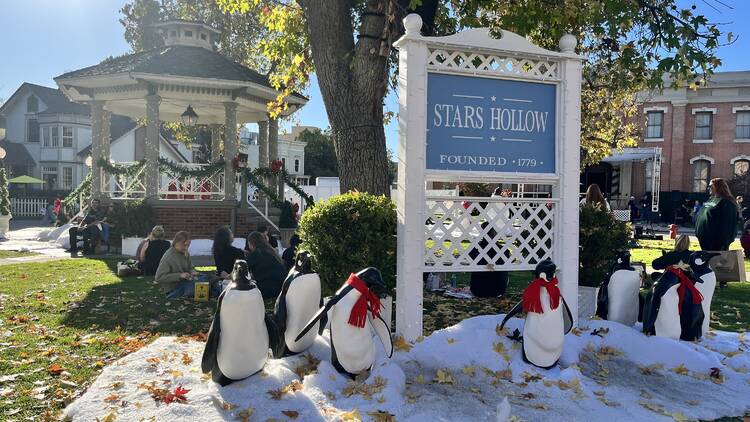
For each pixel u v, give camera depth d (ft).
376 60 28.45
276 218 57.06
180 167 51.90
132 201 51.62
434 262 20.48
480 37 20.56
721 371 17.97
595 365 18.40
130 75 49.21
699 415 14.83
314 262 20.54
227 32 93.04
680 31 26.32
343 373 16.12
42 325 22.68
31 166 151.02
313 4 29.55
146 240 36.83
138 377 15.89
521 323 19.77
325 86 29.55
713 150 115.85
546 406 14.97
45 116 148.66
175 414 13.34
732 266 32.50
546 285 17.30
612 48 34.32
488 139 21.13
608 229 24.77
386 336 16.90
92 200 53.67
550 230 21.98
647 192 116.26
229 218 52.16
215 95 53.06
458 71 20.59
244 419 13.34
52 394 15.38
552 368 17.65
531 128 21.70
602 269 24.80
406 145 19.65
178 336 20.93
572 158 21.80
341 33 29.76
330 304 15.98
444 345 18.19
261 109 57.88
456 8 36.76
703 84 29.40
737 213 33.37
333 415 13.61
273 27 38.91
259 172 54.24
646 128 118.93
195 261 44.73
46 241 63.87
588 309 25.13
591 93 49.67
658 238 74.28
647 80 30.66
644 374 17.87
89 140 152.97
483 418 14.16
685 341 20.12
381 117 29.68
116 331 21.91
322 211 20.68
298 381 15.43
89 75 52.29
